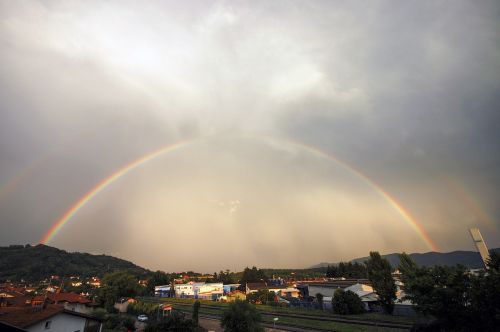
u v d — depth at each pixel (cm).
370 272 5400
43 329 3225
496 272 2166
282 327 4294
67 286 14325
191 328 3969
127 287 8650
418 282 2484
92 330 3900
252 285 10575
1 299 5006
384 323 4022
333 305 5462
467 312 2220
